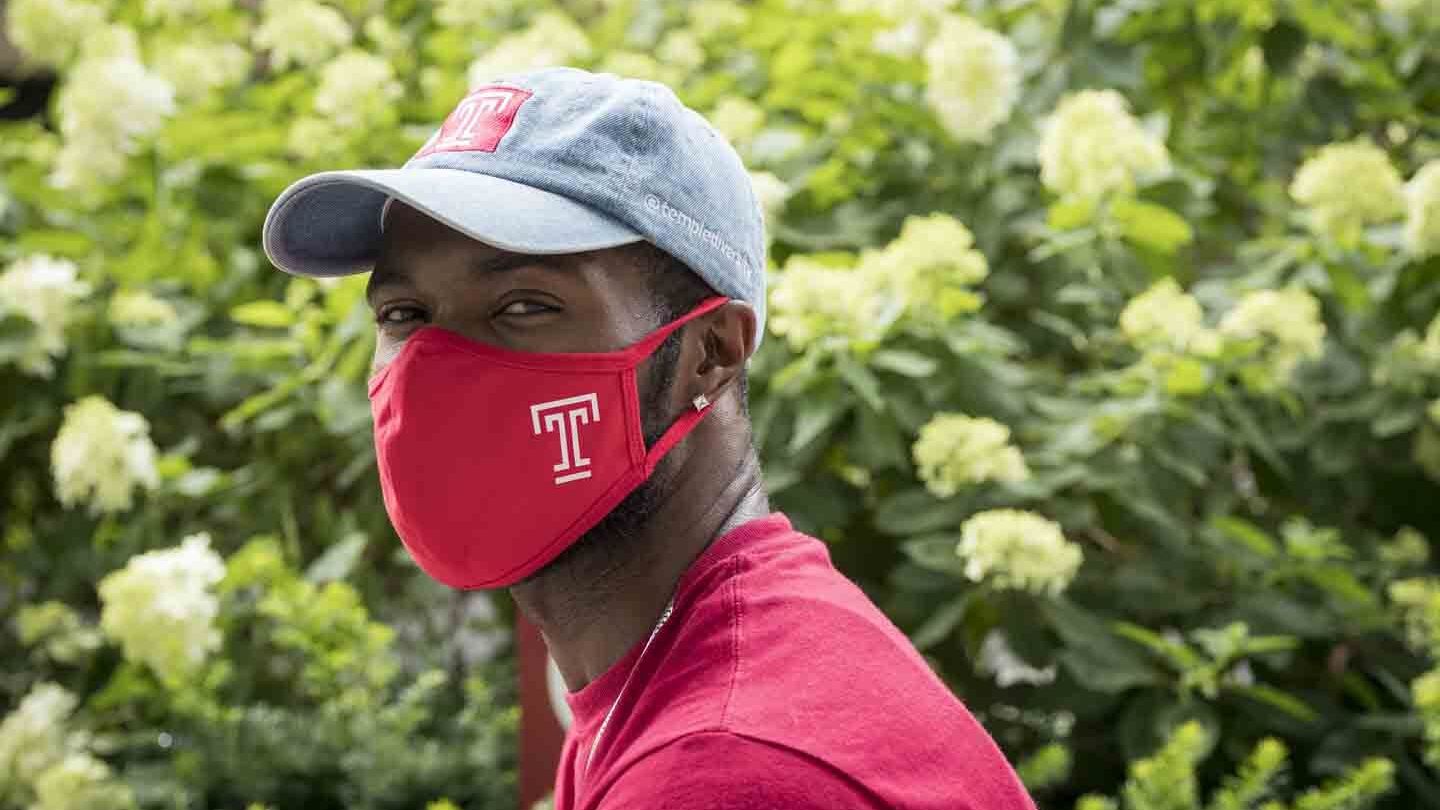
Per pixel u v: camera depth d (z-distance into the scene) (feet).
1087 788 9.68
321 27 11.87
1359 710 9.57
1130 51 11.05
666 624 3.51
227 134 10.95
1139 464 9.18
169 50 12.13
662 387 3.59
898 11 10.85
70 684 11.09
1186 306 9.07
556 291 3.46
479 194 3.32
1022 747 9.73
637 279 3.52
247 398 10.76
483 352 3.48
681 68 11.79
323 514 10.96
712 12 12.06
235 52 12.57
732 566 3.50
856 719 3.10
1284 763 8.91
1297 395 9.81
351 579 10.87
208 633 9.25
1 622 11.50
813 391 8.87
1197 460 9.16
